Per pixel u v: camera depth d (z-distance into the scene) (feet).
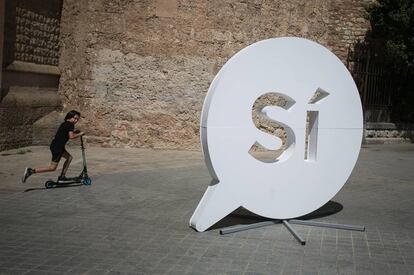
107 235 19.15
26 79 41.24
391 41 51.49
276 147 20.38
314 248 18.29
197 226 19.75
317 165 21.62
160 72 43.01
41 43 42.73
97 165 35.01
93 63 43.52
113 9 42.93
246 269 15.83
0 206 23.02
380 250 18.28
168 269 15.62
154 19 42.65
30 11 40.91
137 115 43.29
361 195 28.60
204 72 43.19
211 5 42.86
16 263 15.67
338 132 21.99
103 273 15.08
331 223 21.48
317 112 21.56
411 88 57.67
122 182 29.55
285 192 21.03
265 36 44.86
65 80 45.01
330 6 50.85
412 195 28.99
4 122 38.40
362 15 54.54
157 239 18.84
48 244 17.76
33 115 41.91
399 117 58.44
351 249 18.29
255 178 20.43
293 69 20.77
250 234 19.86
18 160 35.47
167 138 43.32
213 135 19.51
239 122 19.94
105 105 43.45
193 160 38.65
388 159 43.52
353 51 54.85
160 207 24.02
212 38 43.14
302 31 46.93
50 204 23.73
